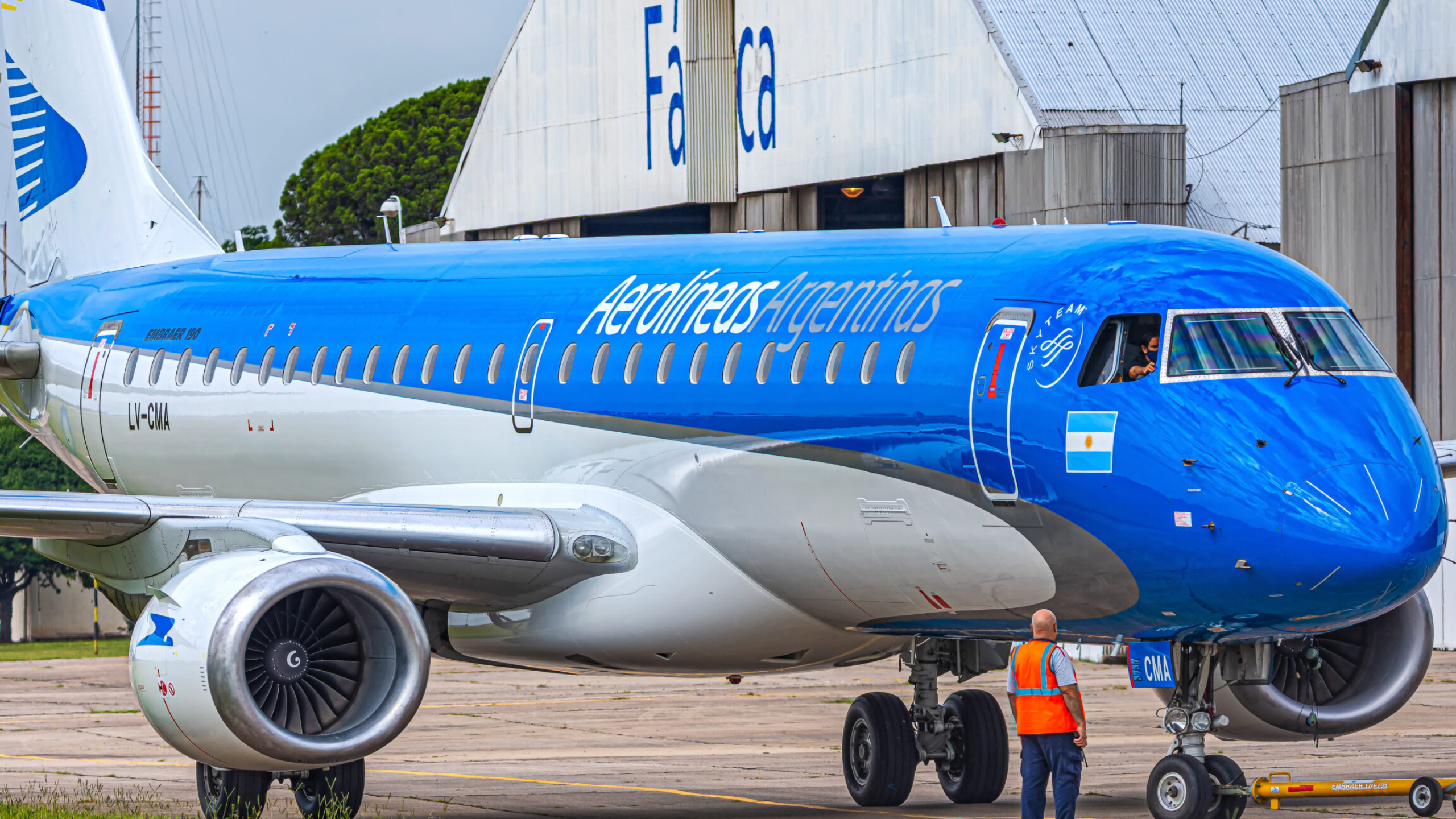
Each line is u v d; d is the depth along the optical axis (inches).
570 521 1721.2
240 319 2249.0
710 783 2001.7
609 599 1722.4
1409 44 3521.2
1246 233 4104.3
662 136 4977.9
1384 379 1440.7
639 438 1742.1
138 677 1512.1
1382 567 1327.5
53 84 2847.0
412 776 2097.7
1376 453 1373.0
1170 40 4505.4
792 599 1676.9
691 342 1738.4
